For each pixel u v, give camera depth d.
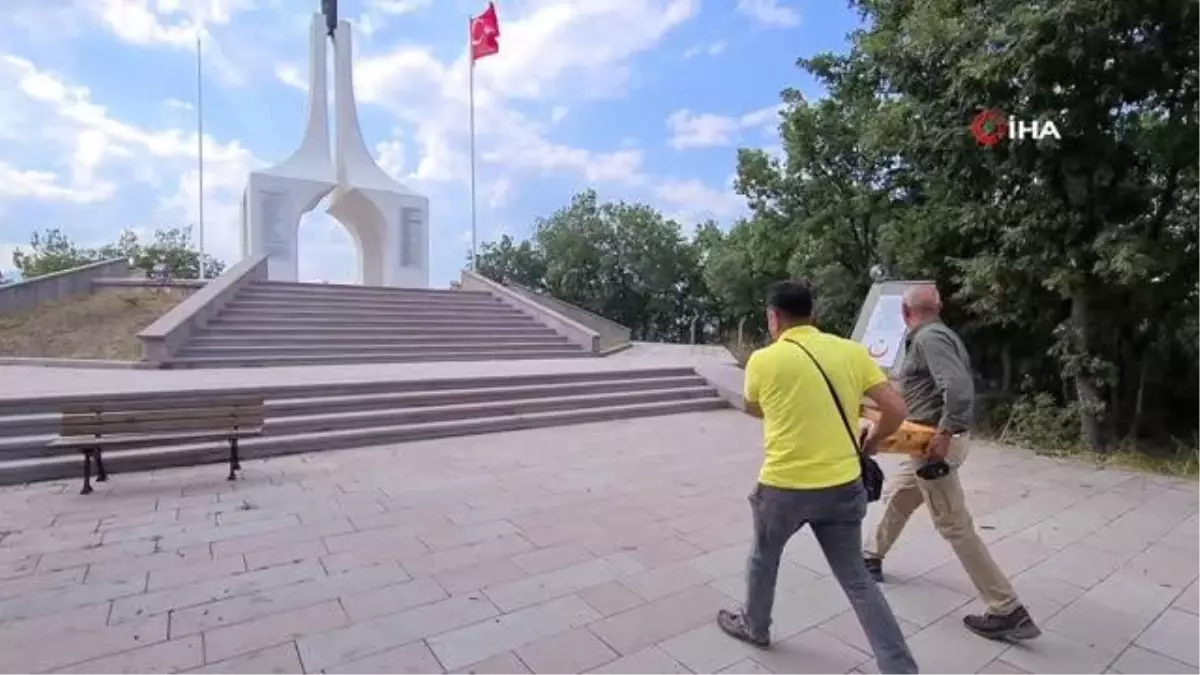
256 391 7.78
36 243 28.41
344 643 3.03
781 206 13.95
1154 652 3.03
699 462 6.86
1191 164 6.97
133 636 3.06
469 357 14.59
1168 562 4.14
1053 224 7.02
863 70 11.49
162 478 5.96
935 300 3.40
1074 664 2.92
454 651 2.97
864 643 3.08
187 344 11.60
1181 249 6.86
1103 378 7.27
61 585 3.62
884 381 2.73
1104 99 6.47
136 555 4.07
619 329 20.06
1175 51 6.46
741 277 19.73
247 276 14.94
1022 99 6.89
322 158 24.69
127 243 30.62
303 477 6.07
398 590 3.60
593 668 2.84
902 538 4.54
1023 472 6.57
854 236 12.22
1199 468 6.55
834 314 12.30
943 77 7.77
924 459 3.16
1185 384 8.18
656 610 3.39
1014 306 7.84
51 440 6.11
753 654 2.97
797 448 2.65
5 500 5.21
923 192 10.12
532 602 3.47
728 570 3.93
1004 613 3.10
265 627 3.17
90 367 10.91
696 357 16.39
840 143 11.55
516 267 34.47
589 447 7.64
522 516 4.95
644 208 33.06
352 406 8.15
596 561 4.05
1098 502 5.49
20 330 13.26
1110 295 7.21
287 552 4.15
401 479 6.04
